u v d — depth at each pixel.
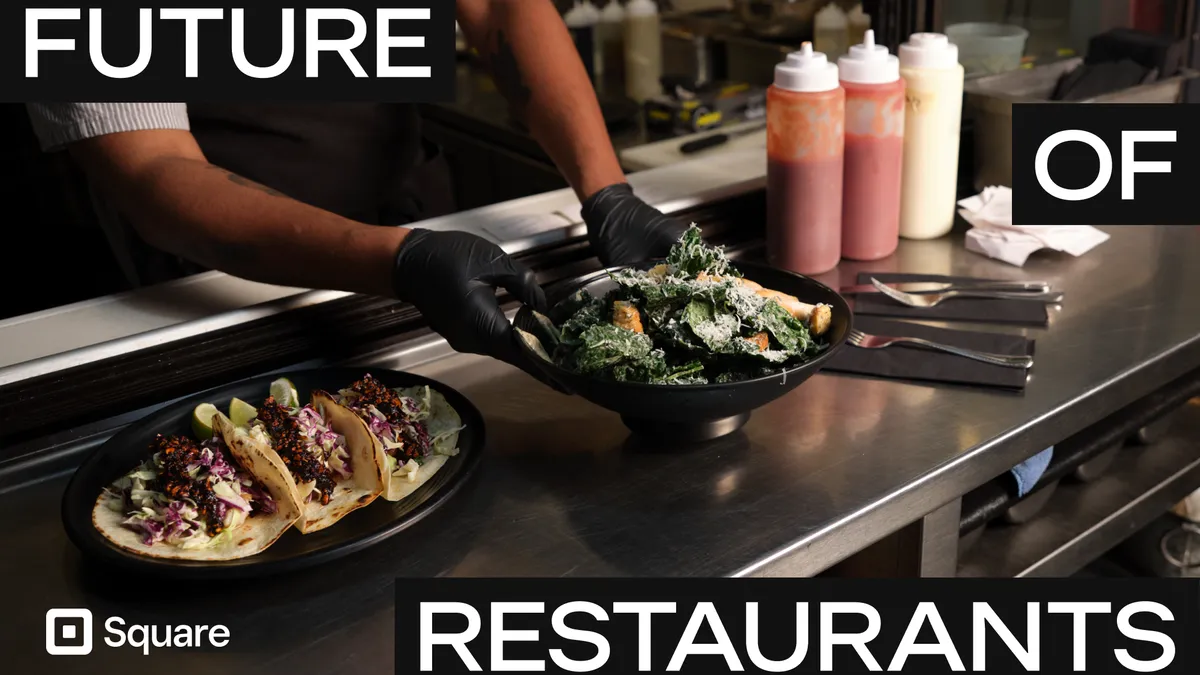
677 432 1.07
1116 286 1.39
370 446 0.95
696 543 0.93
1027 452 1.11
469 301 1.06
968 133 1.71
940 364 1.20
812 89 1.34
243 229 1.14
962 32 1.91
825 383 1.19
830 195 1.39
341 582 0.90
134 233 1.81
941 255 1.52
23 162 2.76
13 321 1.18
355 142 1.80
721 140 1.95
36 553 0.96
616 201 1.31
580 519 0.98
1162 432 1.53
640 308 1.02
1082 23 2.37
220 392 1.09
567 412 1.16
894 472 1.02
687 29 2.94
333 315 1.22
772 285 1.17
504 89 1.47
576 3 2.85
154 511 0.92
